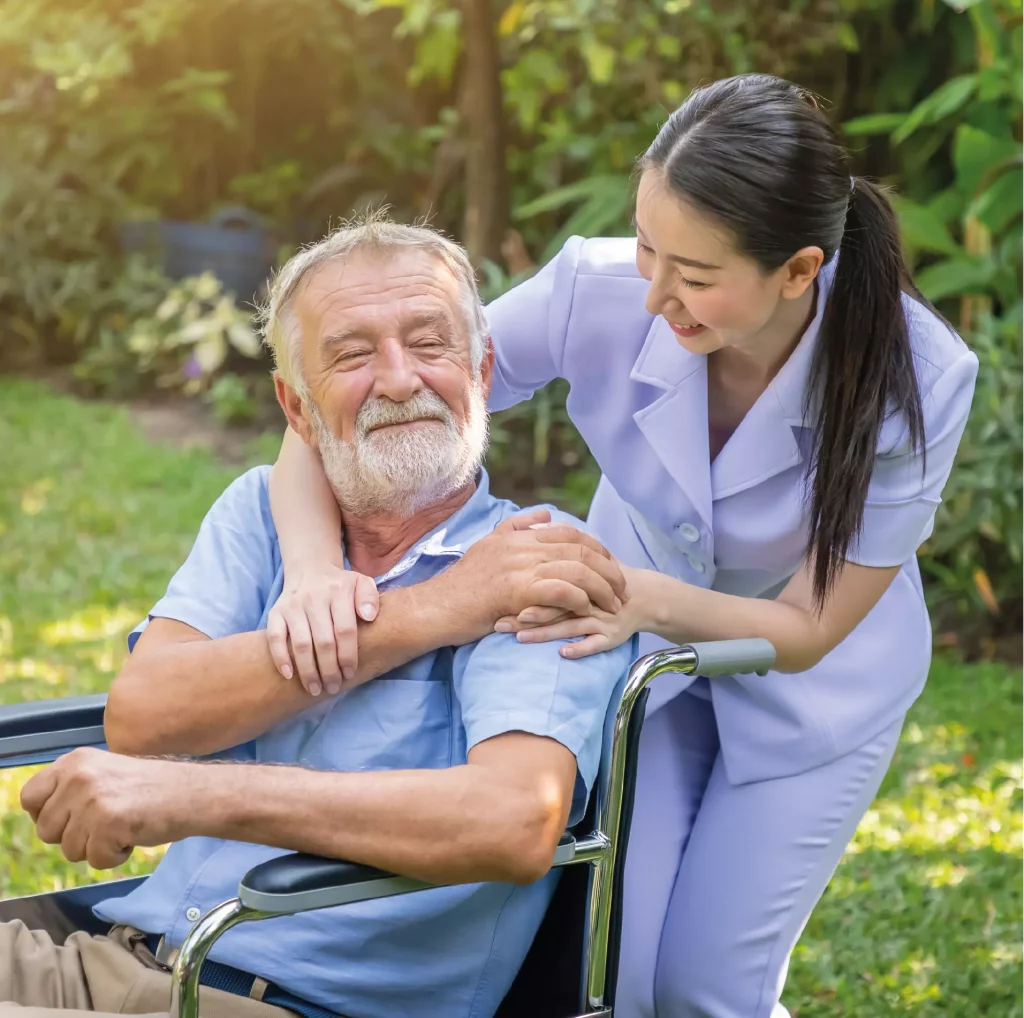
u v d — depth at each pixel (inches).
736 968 80.6
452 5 244.2
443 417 72.5
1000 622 186.2
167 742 70.4
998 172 187.6
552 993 72.7
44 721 73.4
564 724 66.1
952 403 74.2
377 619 69.8
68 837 61.8
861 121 198.8
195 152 319.0
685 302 68.9
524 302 83.1
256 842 61.7
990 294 197.2
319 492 76.5
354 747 71.0
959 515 179.8
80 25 310.3
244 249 302.5
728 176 64.8
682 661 67.8
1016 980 105.0
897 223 71.8
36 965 68.8
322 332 72.1
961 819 132.3
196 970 56.7
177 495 234.8
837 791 82.3
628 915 83.0
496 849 62.0
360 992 68.1
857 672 82.5
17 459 251.0
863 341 71.2
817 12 221.9
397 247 72.7
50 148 324.8
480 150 229.5
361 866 60.3
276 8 300.4
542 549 69.4
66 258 324.8
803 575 77.2
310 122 319.3
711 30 222.8
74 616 182.4
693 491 78.7
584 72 241.9
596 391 82.7
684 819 85.5
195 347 291.6
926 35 220.8
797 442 76.2
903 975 107.0
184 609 75.5
